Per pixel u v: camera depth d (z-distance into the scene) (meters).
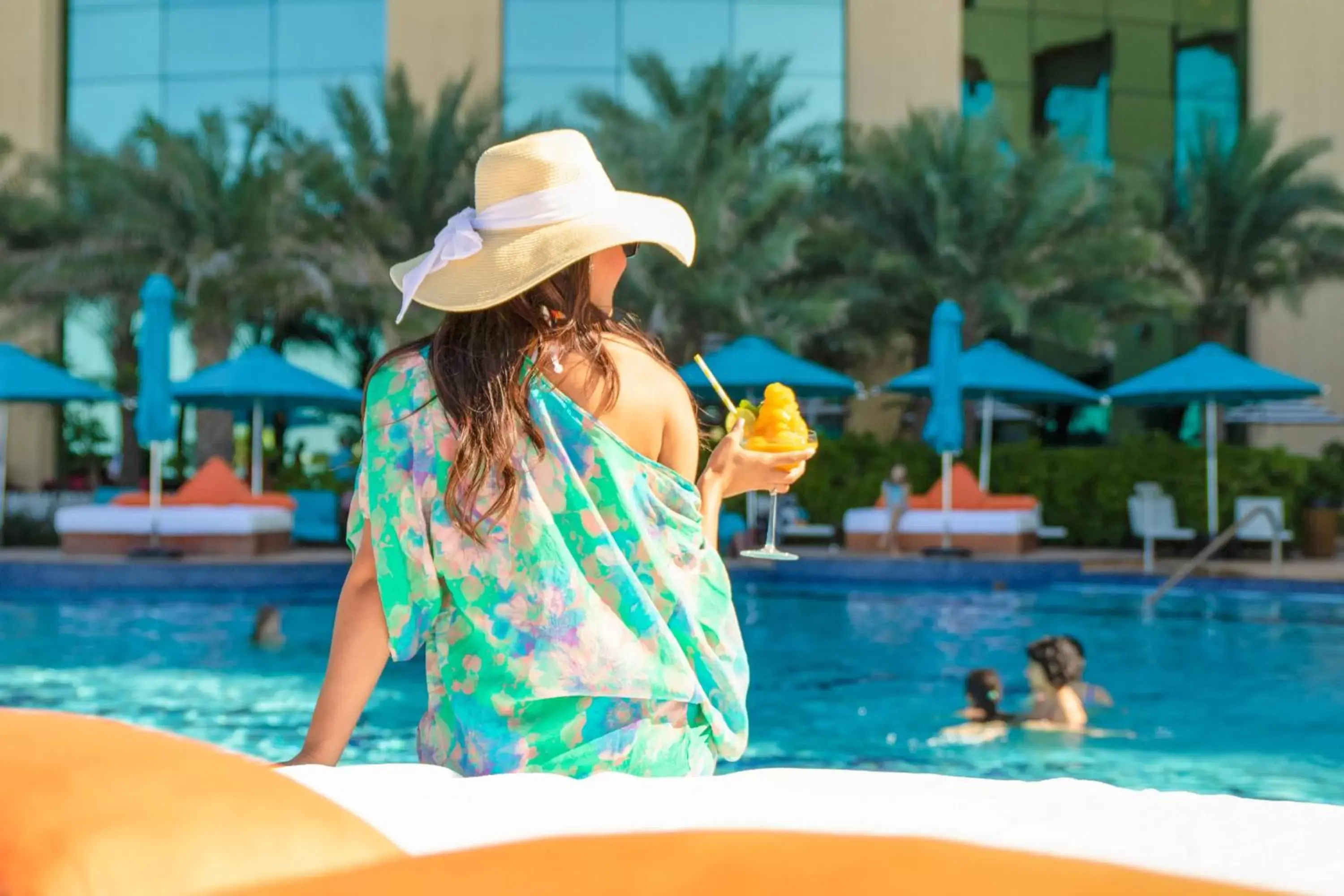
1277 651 9.80
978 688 7.21
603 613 1.59
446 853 0.83
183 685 8.20
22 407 25.23
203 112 22.61
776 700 7.80
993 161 22.48
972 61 26.22
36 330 25.11
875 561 15.23
